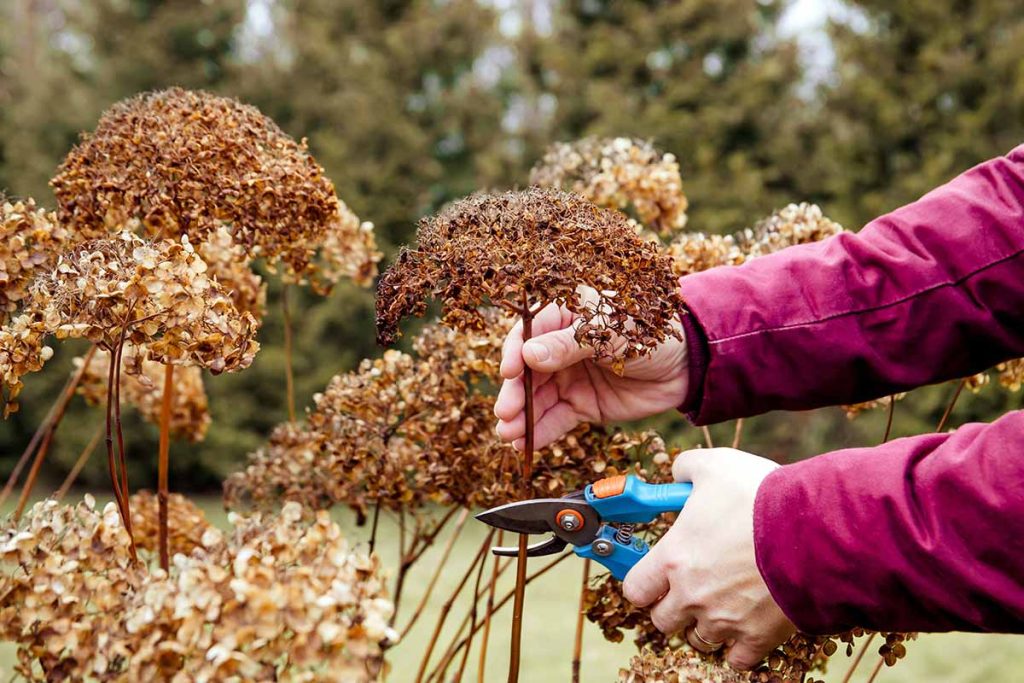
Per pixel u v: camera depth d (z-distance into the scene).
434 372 0.95
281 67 5.71
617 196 1.14
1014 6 4.63
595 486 0.79
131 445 5.41
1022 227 0.81
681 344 0.86
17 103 6.02
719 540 0.72
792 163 5.12
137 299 0.74
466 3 5.72
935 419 4.30
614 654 2.56
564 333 0.78
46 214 0.87
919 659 2.63
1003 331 0.82
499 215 0.74
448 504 0.96
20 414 5.40
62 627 0.69
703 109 5.20
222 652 0.63
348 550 0.68
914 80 4.68
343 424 0.95
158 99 0.89
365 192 5.43
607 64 5.40
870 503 0.69
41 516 0.72
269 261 0.95
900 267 0.83
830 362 0.84
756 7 5.52
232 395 5.25
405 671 2.30
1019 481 0.65
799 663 0.80
